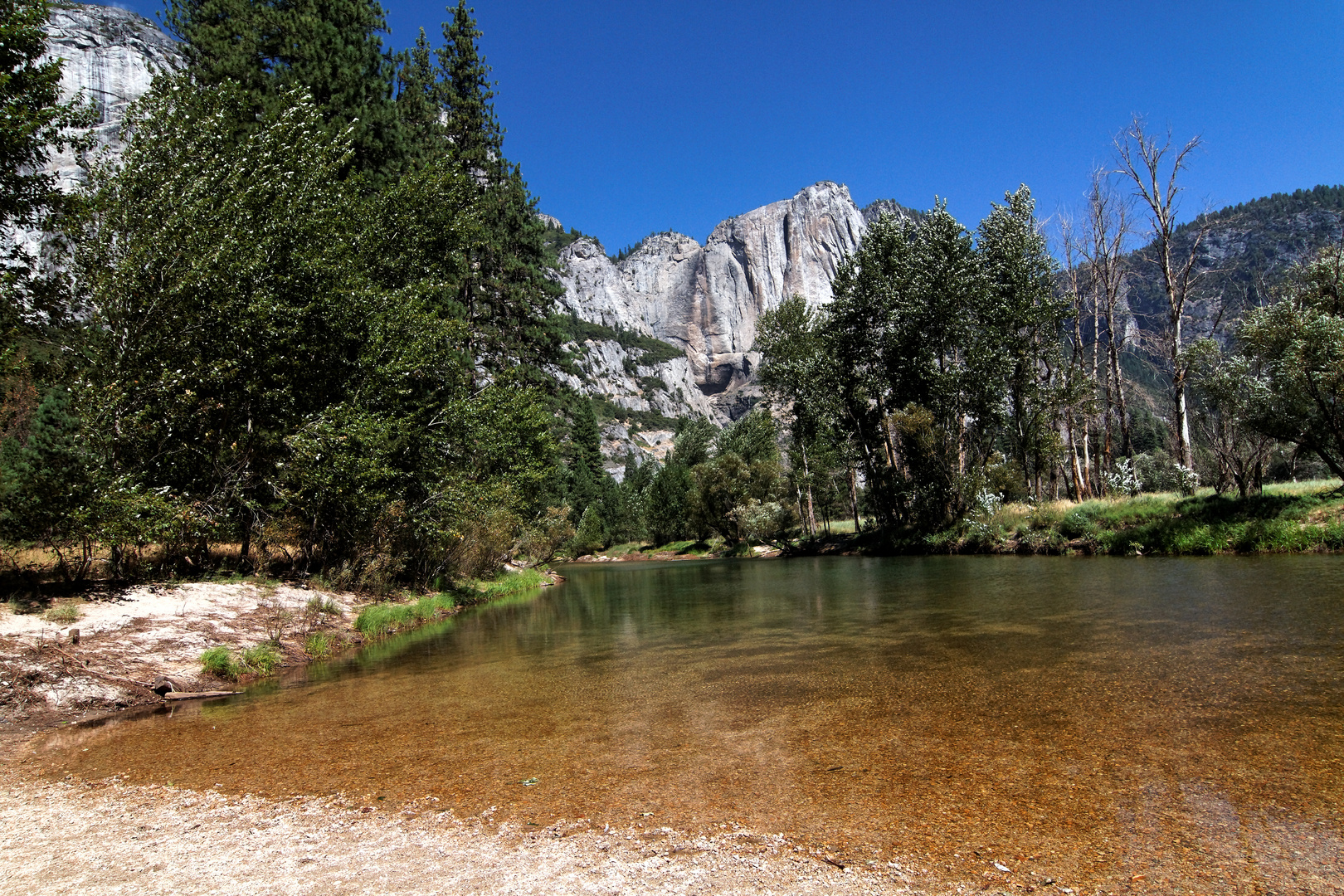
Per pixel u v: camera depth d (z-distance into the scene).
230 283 12.50
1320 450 16.81
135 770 5.23
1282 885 2.89
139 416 11.17
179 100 13.22
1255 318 17.81
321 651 10.48
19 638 8.09
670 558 53.06
